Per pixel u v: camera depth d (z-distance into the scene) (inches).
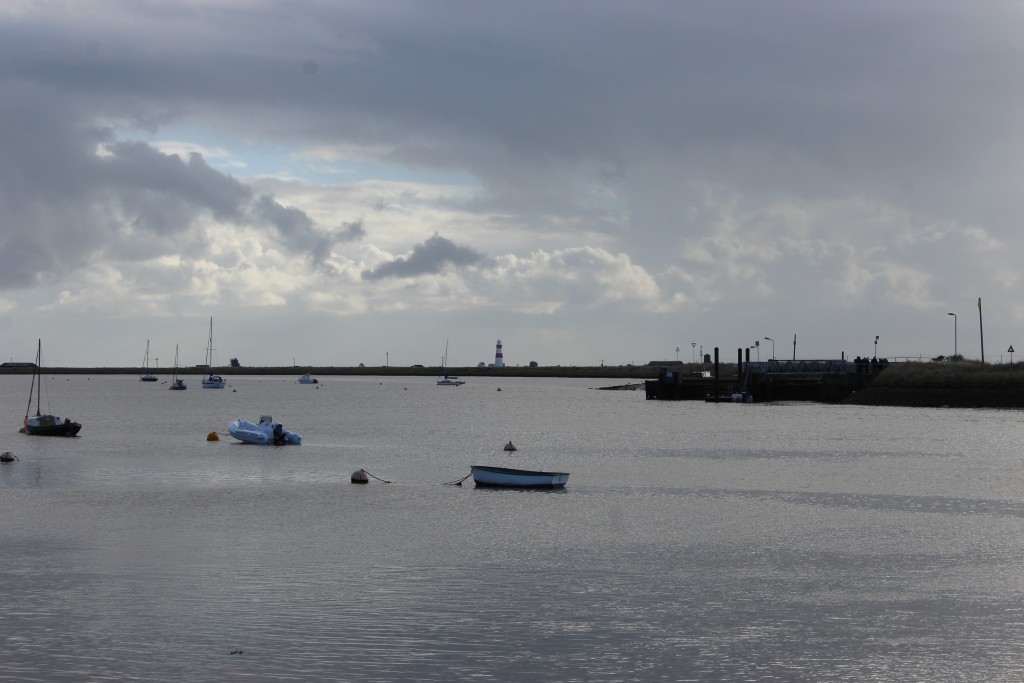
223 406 6368.1
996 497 2046.0
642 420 4670.3
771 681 972.6
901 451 3014.3
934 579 1327.5
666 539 1587.1
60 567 1376.7
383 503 1972.2
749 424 4271.7
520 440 3553.2
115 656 1025.5
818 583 1304.1
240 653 1034.1
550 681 967.0
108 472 2484.0
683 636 1091.3
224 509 1888.5
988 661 1024.2
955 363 6053.2
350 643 1064.2
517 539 1585.9
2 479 2335.1
